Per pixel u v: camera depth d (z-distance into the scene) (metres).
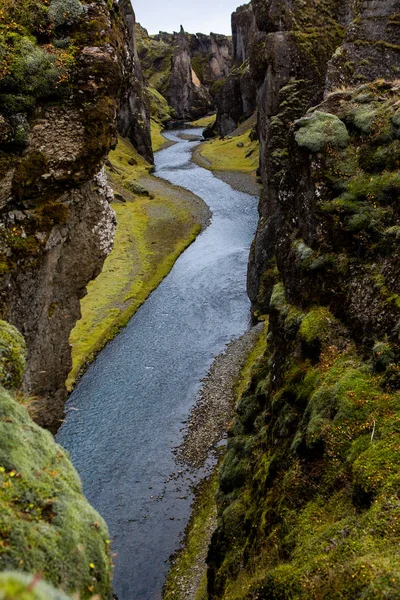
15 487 10.50
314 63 44.88
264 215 55.16
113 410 44.59
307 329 22.05
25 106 20.02
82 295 25.14
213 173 130.50
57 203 21.50
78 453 39.47
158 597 27.41
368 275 21.02
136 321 61.53
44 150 20.70
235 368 48.94
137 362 52.34
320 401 18.45
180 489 35.22
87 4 21.88
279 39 44.91
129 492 35.31
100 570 10.53
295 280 25.55
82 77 20.98
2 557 8.89
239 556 19.97
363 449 15.57
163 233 89.81
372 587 10.62
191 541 30.25
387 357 17.81
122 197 105.44
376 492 13.71
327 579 11.95
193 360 52.00
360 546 12.37
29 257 20.84
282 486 18.12
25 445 11.74
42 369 23.06
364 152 24.20
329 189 24.19
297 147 26.47
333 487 15.82
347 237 22.67
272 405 22.80
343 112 26.58
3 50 19.67
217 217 97.62
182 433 40.91
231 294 66.50
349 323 21.12
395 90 26.16
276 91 46.28
